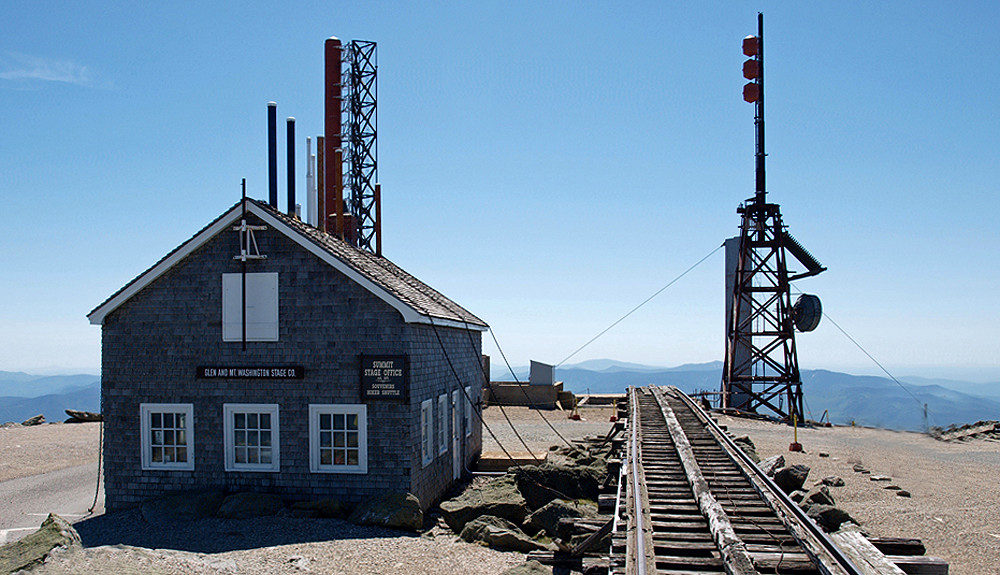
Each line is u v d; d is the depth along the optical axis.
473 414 24.42
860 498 18.50
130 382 17.38
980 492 19.30
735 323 42.44
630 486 13.15
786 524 10.35
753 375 43.91
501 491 17.23
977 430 34.50
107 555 10.29
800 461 24.62
